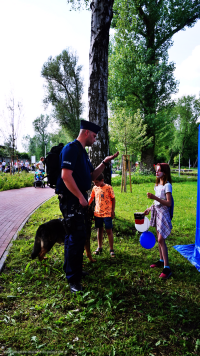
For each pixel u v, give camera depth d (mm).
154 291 3123
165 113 24953
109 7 5488
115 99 22719
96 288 3098
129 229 5691
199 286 3328
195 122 53125
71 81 37188
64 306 2691
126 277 3430
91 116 5633
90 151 5668
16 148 22797
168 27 22984
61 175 2822
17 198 11156
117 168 41531
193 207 9375
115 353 2043
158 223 3648
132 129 17938
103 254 4262
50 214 7371
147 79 21797
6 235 5273
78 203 2949
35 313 2578
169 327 2438
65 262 3078
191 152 60188
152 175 24219
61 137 44688
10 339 2178
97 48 5531
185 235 5832
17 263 3850
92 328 2328
